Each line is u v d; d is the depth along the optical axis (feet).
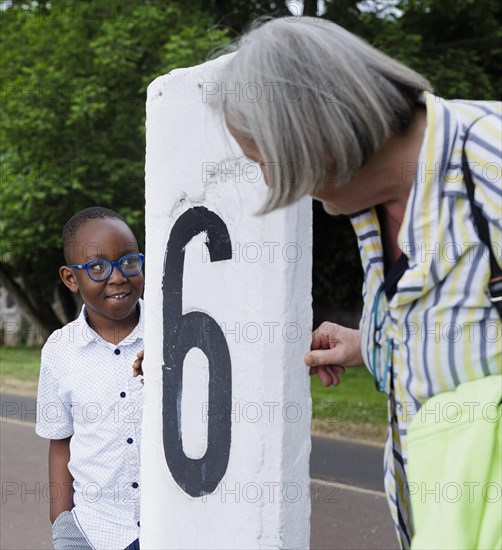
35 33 35.78
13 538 15.10
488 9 34.63
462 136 4.00
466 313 4.04
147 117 6.45
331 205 4.56
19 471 20.03
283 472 5.09
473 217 3.99
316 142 3.92
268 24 4.30
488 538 3.72
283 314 5.08
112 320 7.67
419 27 37.70
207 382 5.72
